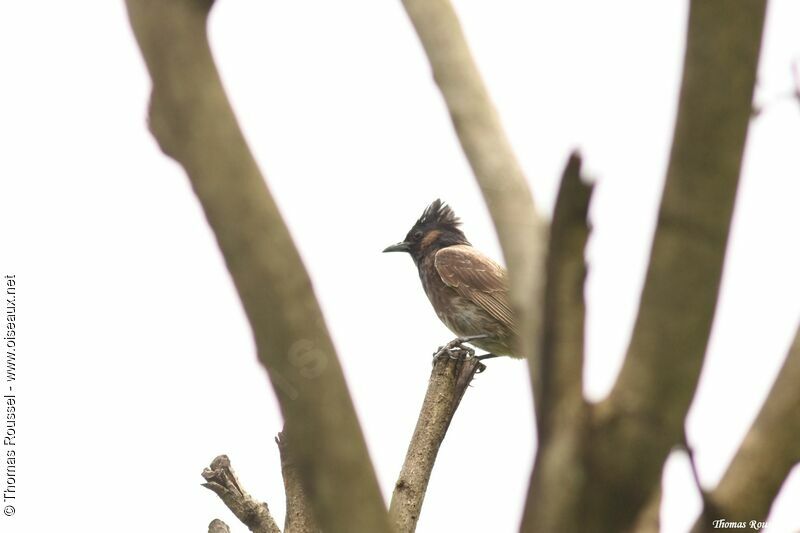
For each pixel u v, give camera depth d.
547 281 3.20
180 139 3.43
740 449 4.08
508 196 3.97
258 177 3.45
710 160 3.07
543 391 3.29
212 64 3.43
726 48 3.00
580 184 3.04
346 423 3.54
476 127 4.07
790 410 4.01
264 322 3.47
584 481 3.26
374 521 3.60
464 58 4.16
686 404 3.22
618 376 3.29
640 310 3.24
